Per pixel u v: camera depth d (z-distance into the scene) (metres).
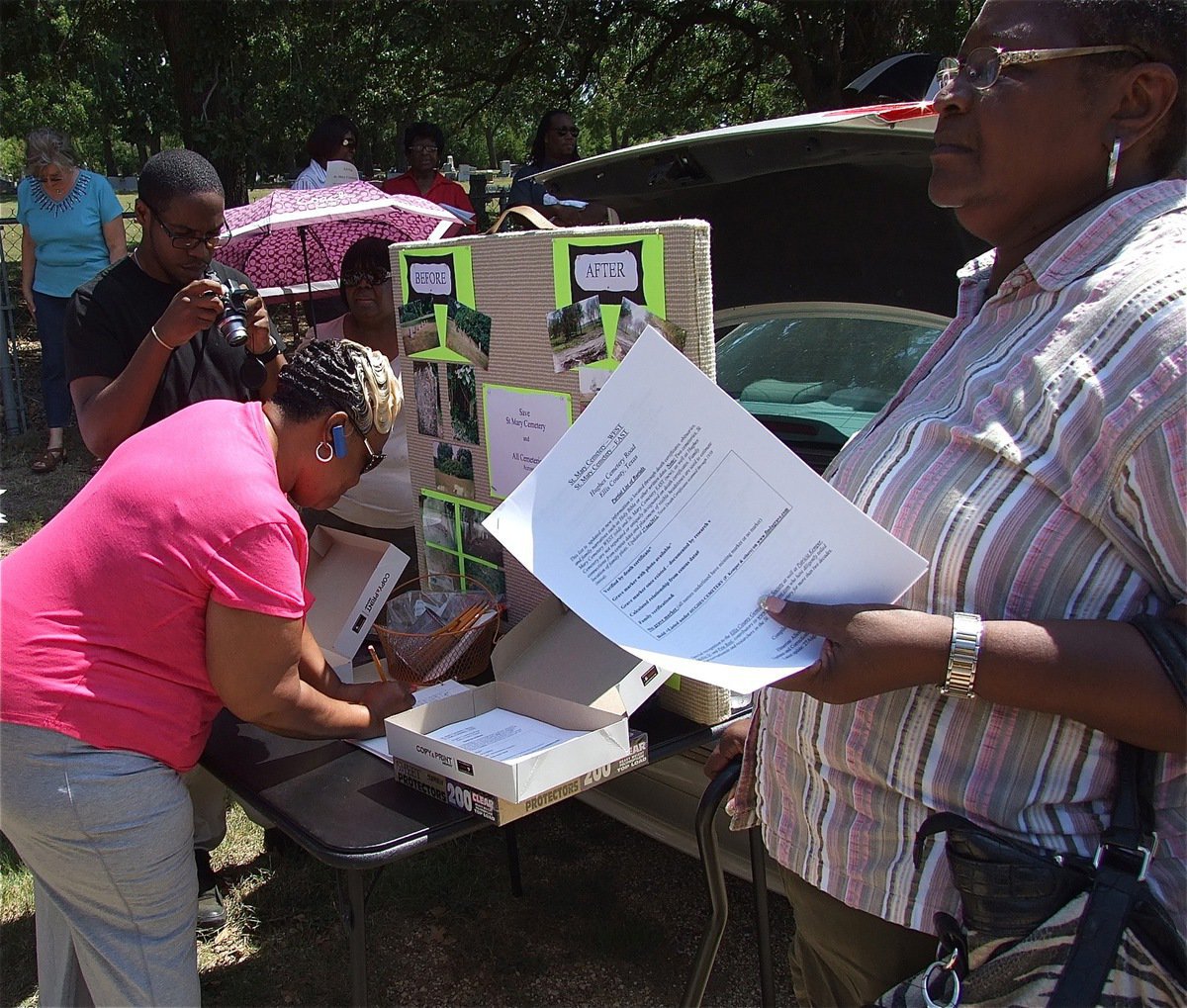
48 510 5.82
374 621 2.19
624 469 1.22
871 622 1.04
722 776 1.58
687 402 1.18
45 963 1.81
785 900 2.63
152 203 2.52
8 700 1.55
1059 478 1.02
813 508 1.10
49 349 6.38
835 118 2.41
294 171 10.48
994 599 1.06
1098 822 1.08
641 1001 2.35
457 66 11.77
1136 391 0.96
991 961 1.08
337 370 1.68
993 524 1.06
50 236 6.17
